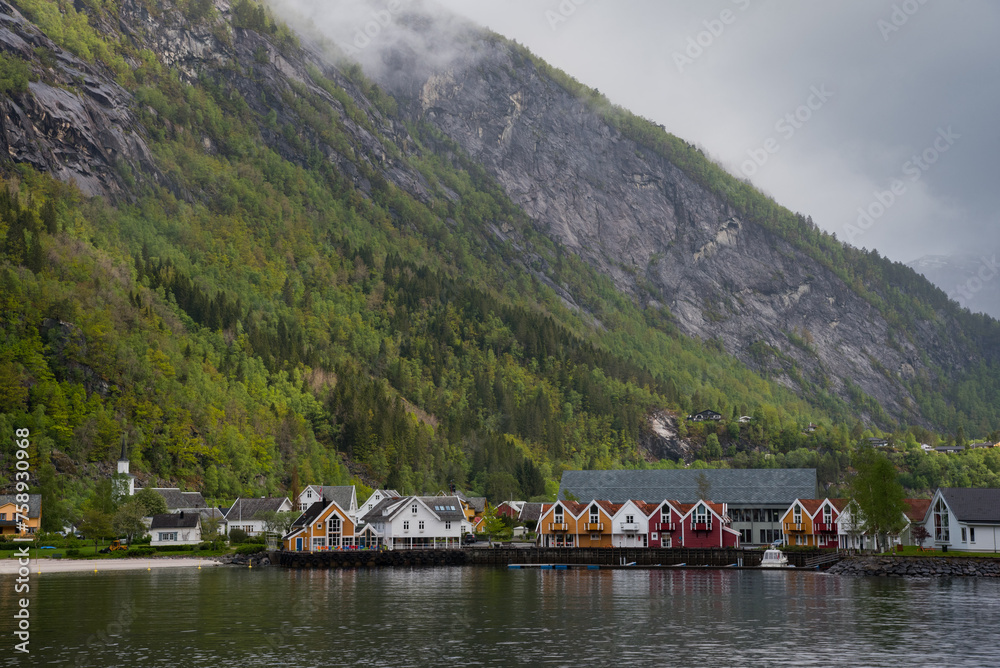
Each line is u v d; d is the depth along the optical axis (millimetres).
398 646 83375
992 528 155500
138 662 76438
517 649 81875
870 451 164625
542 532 194750
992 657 77375
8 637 87938
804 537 191125
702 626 93812
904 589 125625
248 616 101562
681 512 191500
